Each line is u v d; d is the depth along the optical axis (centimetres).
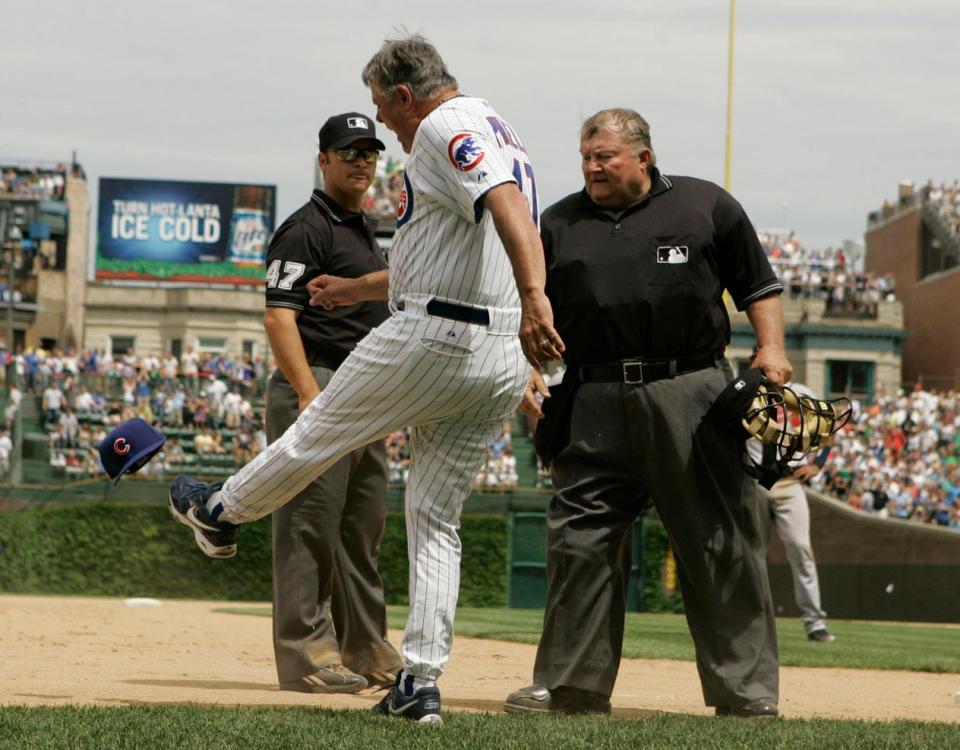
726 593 1928
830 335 17088
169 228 18412
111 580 9856
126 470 1830
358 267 2348
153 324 18425
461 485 1730
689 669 3216
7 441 11031
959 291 17262
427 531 1722
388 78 1712
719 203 1959
